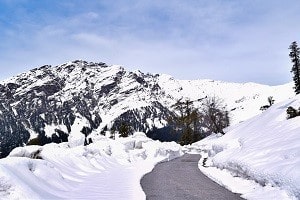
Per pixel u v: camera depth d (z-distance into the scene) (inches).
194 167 1126.4
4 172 422.9
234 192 584.4
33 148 705.6
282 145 710.5
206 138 3021.7
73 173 736.3
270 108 1973.4
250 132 1706.4
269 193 498.9
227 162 846.5
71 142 1221.1
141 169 1036.5
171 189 637.9
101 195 528.7
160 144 1779.0
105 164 1034.7
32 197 416.8
